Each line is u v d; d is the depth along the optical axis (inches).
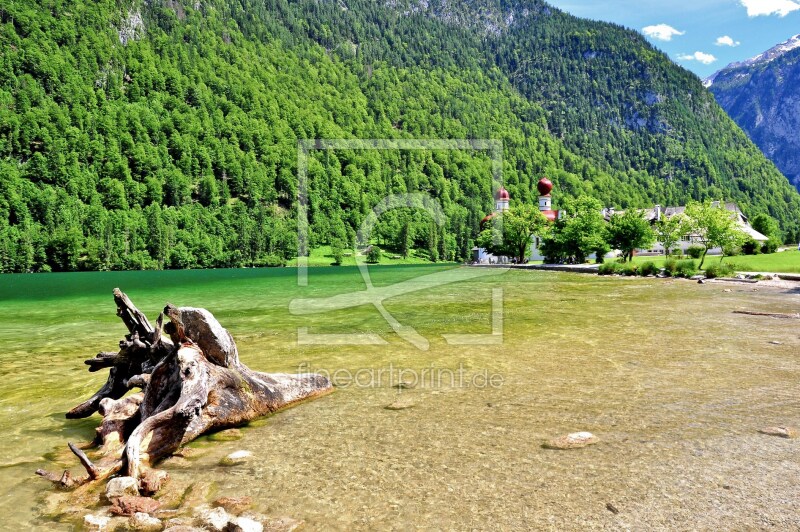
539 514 159.2
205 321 264.7
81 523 164.1
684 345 437.7
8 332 610.2
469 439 226.5
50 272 4426.7
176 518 163.8
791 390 291.0
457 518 158.2
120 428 242.8
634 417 248.8
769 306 723.4
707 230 1807.3
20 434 253.3
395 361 398.3
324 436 236.5
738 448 207.6
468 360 396.5
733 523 151.2
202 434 241.8
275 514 164.2
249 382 271.1
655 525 151.0
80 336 573.3
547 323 597.9
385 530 152.4
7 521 166.1
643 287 1163.9
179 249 5162.4
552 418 251.9
